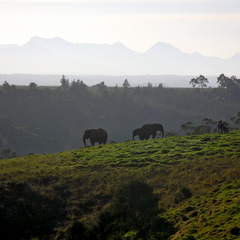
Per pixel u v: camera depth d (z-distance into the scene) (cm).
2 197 8162
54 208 8088
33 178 9381
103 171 9994
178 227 6356
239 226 5481
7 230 7200
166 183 8769
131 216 7081
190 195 7756
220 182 8106
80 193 8719
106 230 6562
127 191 7744
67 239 6588
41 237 6975
